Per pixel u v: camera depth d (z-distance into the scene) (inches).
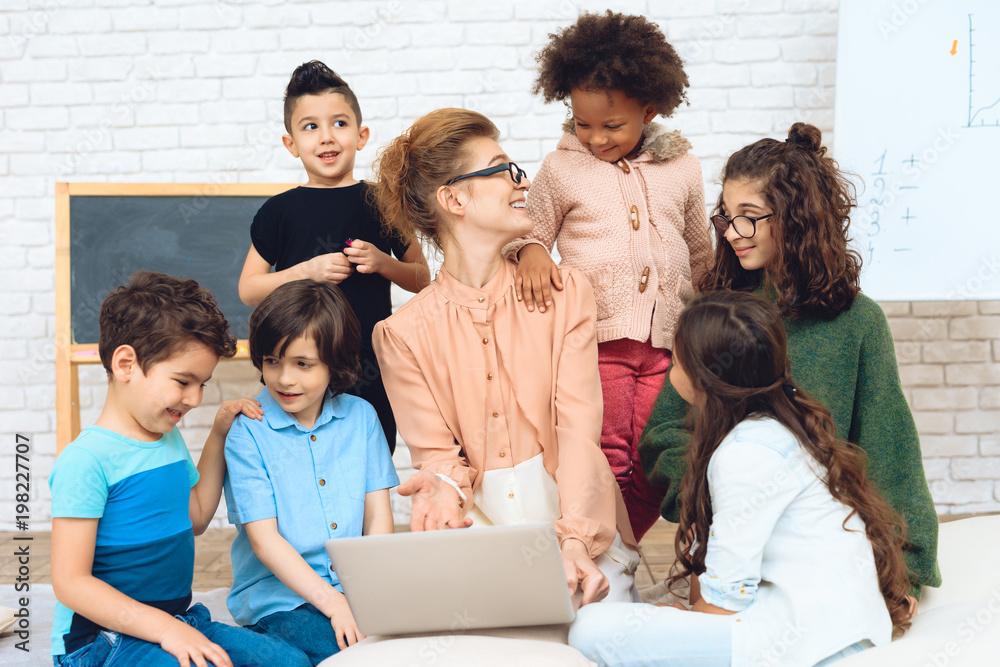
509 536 40.1
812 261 51.3
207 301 50.3
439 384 57.2
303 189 71.7
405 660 40.2
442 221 58.7
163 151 106.8
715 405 46.3
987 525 59.5
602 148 64.0
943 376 107.3
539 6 105.5
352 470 55.1
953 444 107.5
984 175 91.9
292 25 106.0
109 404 49.1
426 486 52.6
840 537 43.8
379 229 71.1
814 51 105.3
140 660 44.1
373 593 42.5
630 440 64.8
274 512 52.6
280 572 51.0
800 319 53.1
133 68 106.3
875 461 50.9
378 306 69.4
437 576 41.6
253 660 46.6
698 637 42.7
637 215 63.5
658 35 63.4
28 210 107.0
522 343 56.6
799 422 45.4
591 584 47.0
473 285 58.3
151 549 48.3
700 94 105.9
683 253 65.3
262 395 56.6
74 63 106.3
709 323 46.2
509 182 57.1
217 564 92.2
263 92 106.4
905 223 93.3
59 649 46.2
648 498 65.0
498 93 106.0
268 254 71.5
